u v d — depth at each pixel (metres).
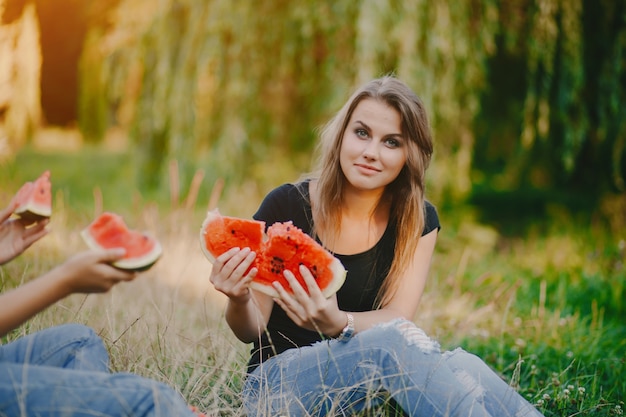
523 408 2.32
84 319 3.19
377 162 2.50
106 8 9.38
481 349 3.67
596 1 6.63
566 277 5.43
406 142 2.55
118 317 3.58
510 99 7.87
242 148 7.30
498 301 4.73
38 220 1.90
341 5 6.47
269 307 2.54
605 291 4.85
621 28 6.57
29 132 9.94
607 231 6.92
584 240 6.60
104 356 2.12
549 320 4.12
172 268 4.57
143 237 1.78
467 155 7.43
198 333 3.50
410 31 6.25
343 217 2.66
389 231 2.69
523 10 6.74
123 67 7.66
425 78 6.32
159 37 7.17
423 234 2.76
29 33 6.55
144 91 7.59
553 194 8.34
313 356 2.33
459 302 4.50
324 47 7.09
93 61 10.34
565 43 6.54
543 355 3.56
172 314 3.10
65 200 7.55
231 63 6.96
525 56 7.10
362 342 2.23
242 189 7.48
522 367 3.40
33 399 1.75
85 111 11.59
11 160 8.63
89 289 1.71
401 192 2.65
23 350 2.02
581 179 8.06
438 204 7.77
